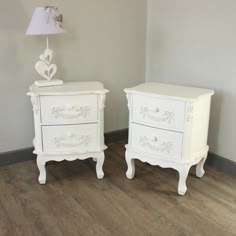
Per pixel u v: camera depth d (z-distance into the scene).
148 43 2.51
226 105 1.98
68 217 1.55
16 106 2.08
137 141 1.87
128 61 2.48
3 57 1.95
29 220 1.52
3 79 1.99
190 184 1.88
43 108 1.76
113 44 2.36
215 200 1.71
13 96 2.05
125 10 2.35
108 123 2.52
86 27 2.20
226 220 1.53
